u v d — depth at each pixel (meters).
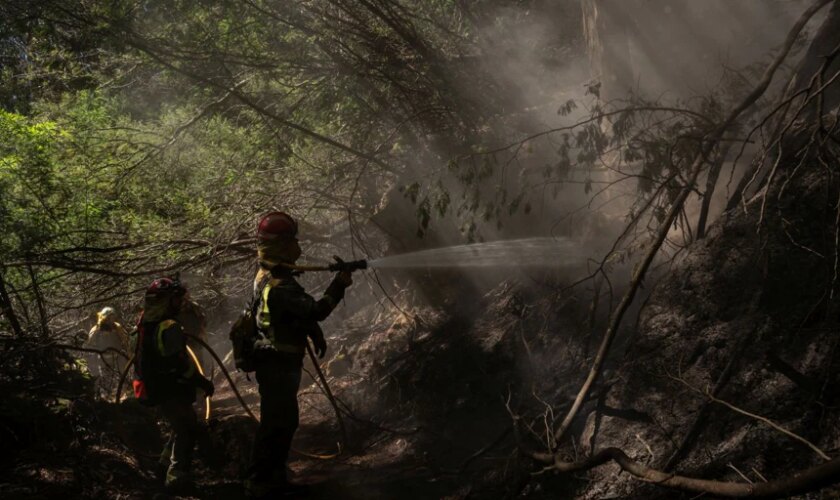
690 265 5.08
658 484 3.95
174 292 5.45
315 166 9.32
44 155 7.55
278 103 9.48
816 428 3.92
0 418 5.04
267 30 8.84
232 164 9.14
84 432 5.50
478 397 6.76
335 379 9.01
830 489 3.56
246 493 5.07
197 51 8.70
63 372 6.25
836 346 4.07
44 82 9.02
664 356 4.82
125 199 8.67
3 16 8.29
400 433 6.77
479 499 5.04
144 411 6.48
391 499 5.34
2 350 6.14
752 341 4.46
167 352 5.23
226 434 6.18
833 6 5.52
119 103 9.59
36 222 7.25
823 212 4.50
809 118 5.15
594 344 6.02
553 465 4.63
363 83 9.12
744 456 4.01
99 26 8.23
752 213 4.95
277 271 5.05
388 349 8.64
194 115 9.22
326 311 4.90
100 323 8.73
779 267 4.62
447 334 8.05
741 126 5.66
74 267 7.76
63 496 4.65
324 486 5.67
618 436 4.68
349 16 9.28
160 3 8.27
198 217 8.91
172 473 5.25
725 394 4.35
